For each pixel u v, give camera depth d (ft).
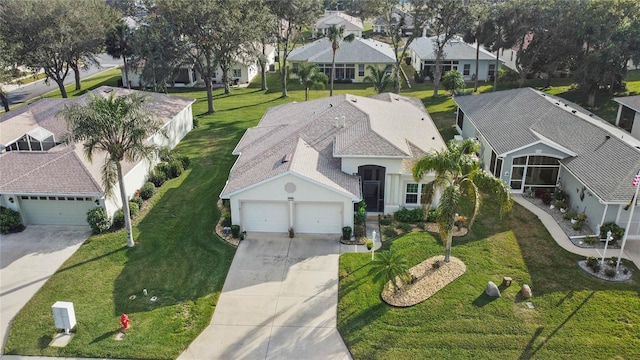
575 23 153.58
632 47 143.74
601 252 76.64
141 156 77.05
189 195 101.04
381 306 65.62
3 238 84.84
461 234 83.10
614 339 58.65
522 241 80.53
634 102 123.75
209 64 160.86
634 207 72.28
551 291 67.46
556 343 58.23
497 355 56.85
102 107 72.38
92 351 59.06
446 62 205.57
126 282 72.18
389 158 86.28
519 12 163.63
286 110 128.36
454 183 70.85
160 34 154.61
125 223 82.28
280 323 63.41
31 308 66.80
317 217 84.07
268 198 82.48
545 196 93.25
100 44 188.44
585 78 149.38
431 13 165.78
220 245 81.92
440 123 146.92
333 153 87.61
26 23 158.10
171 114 128.88
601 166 84.53
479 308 64.39
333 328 62.39
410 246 79.71
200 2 145.89
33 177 87.35
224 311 65.82
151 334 61.67
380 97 133.69
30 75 231.09
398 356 57.21
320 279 72.28
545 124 101.09
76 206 87.81
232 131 143.23
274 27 172.76
